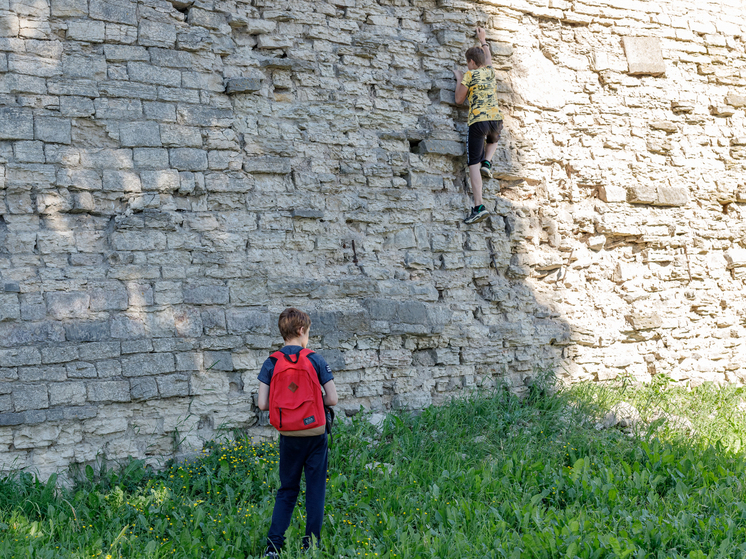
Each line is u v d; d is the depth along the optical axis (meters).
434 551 4.20
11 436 5.15
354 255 7.01
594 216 8.61
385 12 7.54
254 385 6.16
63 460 5.31
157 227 5.98
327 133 6.97
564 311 8.23
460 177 7.83
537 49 8.50
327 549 4.33
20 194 5.55
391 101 7.40
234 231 6.36
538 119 8.38
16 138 5.51
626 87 8.99
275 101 6.80
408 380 6.99
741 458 6.02
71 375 5.39
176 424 5.77
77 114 5.75
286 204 6.63
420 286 7.23
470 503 4.95
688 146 9.34
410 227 7.35
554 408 7.14
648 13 9.21
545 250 8.28
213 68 6.43
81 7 5.84
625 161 8.89
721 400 8.33
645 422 7.10
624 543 4.22
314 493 4.38
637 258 8.88
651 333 8.72
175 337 5.86
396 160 7.31
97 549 4.16
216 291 6.12
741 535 4.54
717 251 9.43
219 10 6.55
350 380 6.66
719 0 9.76
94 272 5.69
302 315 4.56
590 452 6.14
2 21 5.53
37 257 5.53
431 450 6.11
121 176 5.88
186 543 4.29
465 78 7.52
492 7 8.16
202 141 6.29
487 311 7.66
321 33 7.07
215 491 5.14
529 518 4.71
